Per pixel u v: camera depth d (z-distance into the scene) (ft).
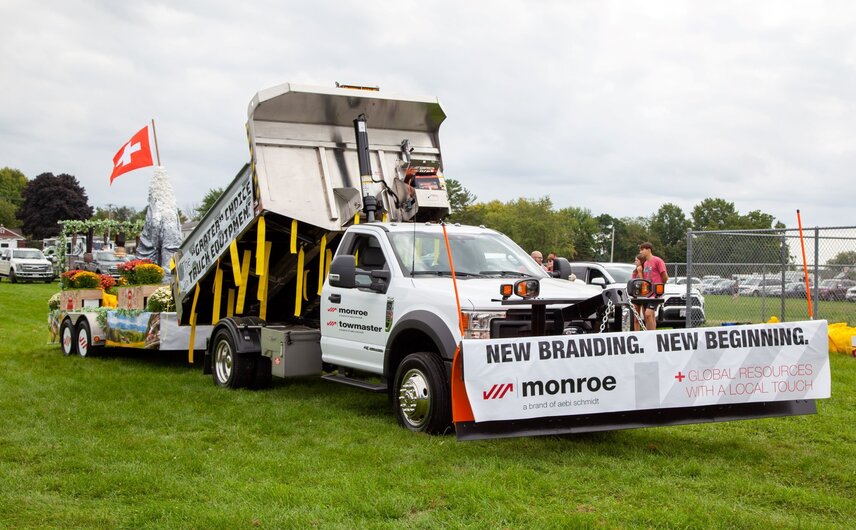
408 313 23.97
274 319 35.01
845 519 15.98
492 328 21.90
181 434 23.50
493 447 21.57
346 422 25.05
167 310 37.32
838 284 46.55
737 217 353.92
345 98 30.58
